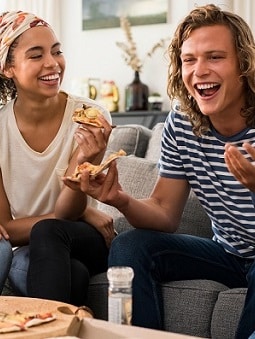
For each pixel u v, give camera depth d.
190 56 1.99
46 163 2.35
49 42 2.33
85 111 2.09
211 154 2.07
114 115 5.32
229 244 2.15
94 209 2.37
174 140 2.13
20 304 1.61
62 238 2.13
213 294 2.04
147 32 5.48
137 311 1.96
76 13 5.86
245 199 2.02
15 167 2.38
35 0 5.86
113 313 1.36
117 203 2.02
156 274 2.07
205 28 1.97
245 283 2.14
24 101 2.36
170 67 2.12
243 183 1.78
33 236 2.12
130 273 1.36
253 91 1.97
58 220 2.19
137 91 5.32
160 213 2.13
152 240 2.05
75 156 2.33
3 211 2.41
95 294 2.18
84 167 1.98
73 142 2.36
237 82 1.98
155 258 2.05
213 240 2.23
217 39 1.95
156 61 5.43
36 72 2.29
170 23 5.38
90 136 2.07
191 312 2.04
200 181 2.11
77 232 2.19
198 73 1.96
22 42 2.31
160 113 5.12
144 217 2.08
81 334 1.42
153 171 2.67
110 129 2.08
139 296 1.98
